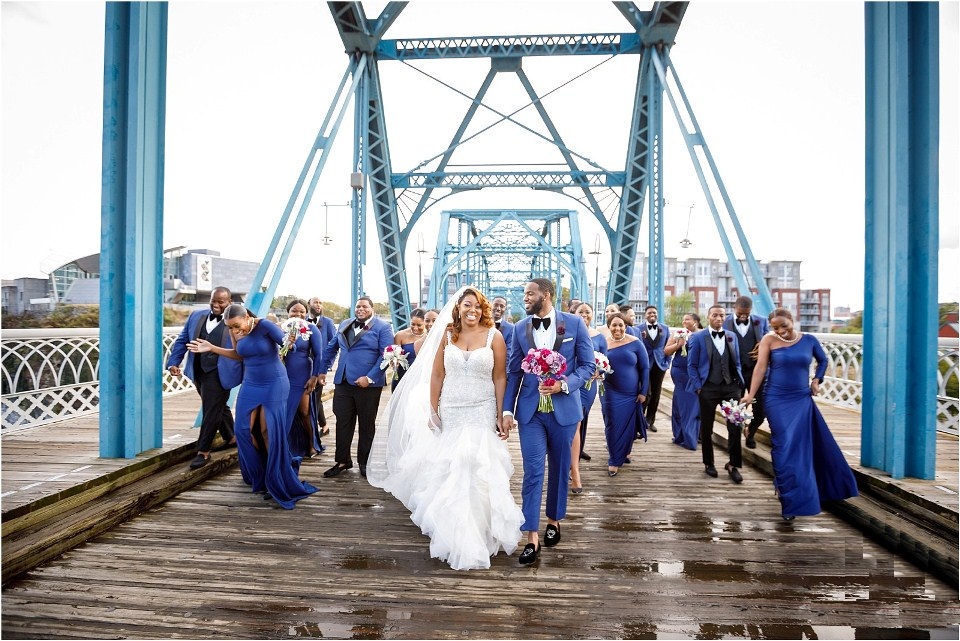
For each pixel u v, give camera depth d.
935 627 2.56
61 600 2.76
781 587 2.95
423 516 3.49
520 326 3.61
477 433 3.45
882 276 4.27
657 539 3.61
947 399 5.93
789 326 3.98
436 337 4.21
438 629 2.54
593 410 9.60
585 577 3.06
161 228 4.89
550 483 3.53
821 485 3.94
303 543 3.51
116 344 4.50
